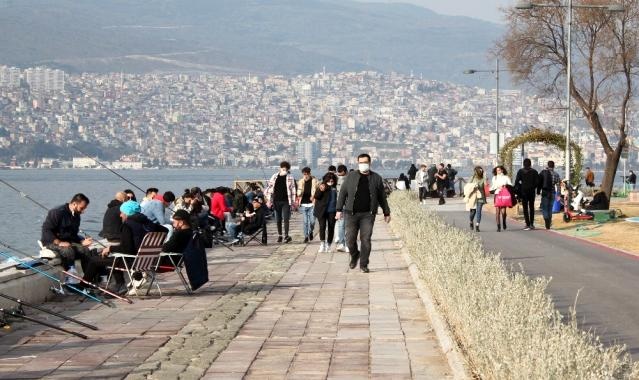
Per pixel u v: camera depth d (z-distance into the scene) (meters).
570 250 30.61
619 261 27.09
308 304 18.94
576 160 56.97
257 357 13.81
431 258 19.06
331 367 13.09
